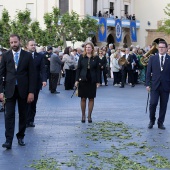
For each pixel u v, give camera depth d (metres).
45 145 11.80
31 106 14.45
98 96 24.56
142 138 12.73
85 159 10.26
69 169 9.43
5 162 10.11
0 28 52.97
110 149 11.26
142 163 9.92
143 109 18.91
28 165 9.81
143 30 66.94
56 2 59.75
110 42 62.31
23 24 52.53
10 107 11.52
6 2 62.00
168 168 9.56
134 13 67.19
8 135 11.48
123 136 12.89
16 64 11.53
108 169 9.42
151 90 14.36
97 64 15.41
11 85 11.47
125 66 31.61
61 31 52.44
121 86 31.11
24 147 11.59
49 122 15.46
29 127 14.45
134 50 32.66
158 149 11.34
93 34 54.38
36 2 60.72
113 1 63.25
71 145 11.79
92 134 13.17
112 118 16.38
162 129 14.20
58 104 20.53
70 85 28.47
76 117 16.59
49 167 9.60
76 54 32.22
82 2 58.50
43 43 51.03
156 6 66.25
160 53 14.38
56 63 25.78
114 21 61.00
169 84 14.24
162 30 60.59
